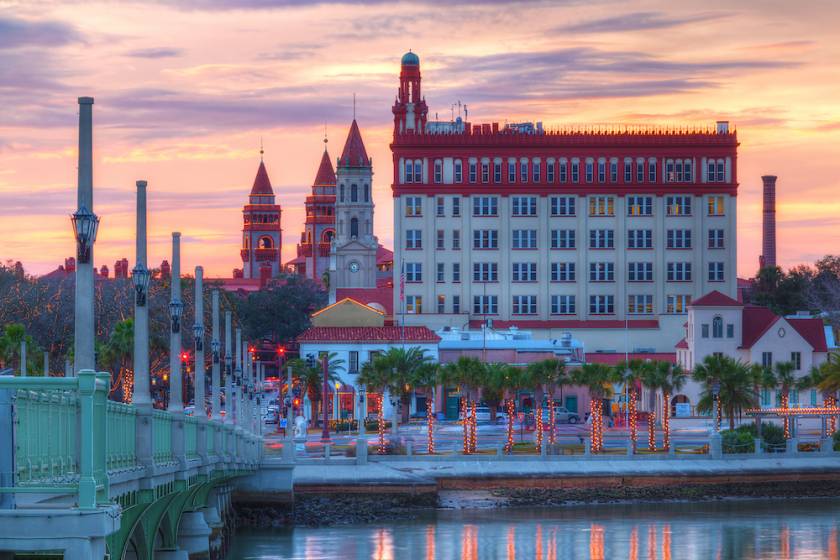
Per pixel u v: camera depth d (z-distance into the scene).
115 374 180.12
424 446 180.62
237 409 133.00
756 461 162.00
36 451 43.69
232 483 121.19
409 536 127.12
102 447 45.44
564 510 147.38
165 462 66.12
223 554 109.44
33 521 42.50
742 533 130.00
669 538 126.69
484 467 155.12
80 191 49.50
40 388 43.50
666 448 175.00
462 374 174.62
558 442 187.25
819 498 158.25
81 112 49.56
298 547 119.75
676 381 178.50
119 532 56.28
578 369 181.75
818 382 192.00
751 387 194.88
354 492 143.75
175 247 74.56
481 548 120.19
